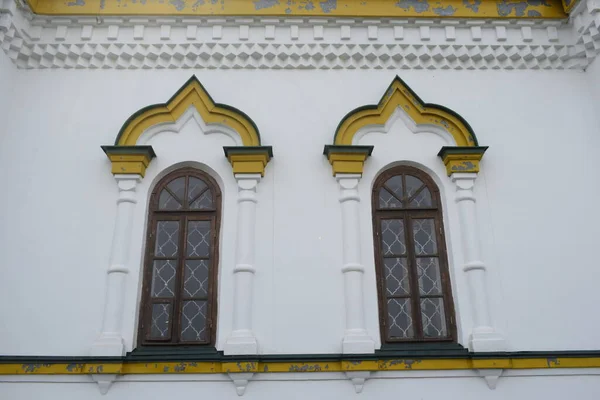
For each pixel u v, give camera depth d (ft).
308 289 23.61
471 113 26.71
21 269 23.61
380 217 25.08
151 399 21.94
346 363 22.20
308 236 24.40
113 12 26.71
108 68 27.02
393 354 22.48
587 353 22.89
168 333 23.18
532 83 27.25
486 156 25.91
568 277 24.12
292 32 26.99
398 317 23.81
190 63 27.07
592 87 26.96
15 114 26.02
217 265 24.14
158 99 26.58
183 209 24.95
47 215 24.47
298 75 27.09
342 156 25.12
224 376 22.27
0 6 24.97
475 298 23.43
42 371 22.13
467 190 25.00
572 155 26.07
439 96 26.99
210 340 23.08
